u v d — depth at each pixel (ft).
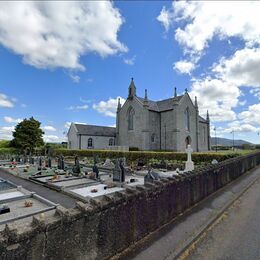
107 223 15.67
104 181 49.62
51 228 12.10
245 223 24.20
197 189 31.50
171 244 18.28
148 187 20.72
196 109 168.45
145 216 19.88
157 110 159.22
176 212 25.25
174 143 148.97
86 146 180.65
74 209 13.80
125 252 16.83
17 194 38.11
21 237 10.76
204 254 17.42
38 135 175.32
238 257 16.90
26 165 87.35
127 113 165.07
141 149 150.41
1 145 174.50
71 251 13.07
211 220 24.27
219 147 254.47
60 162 75.05
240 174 57.88
